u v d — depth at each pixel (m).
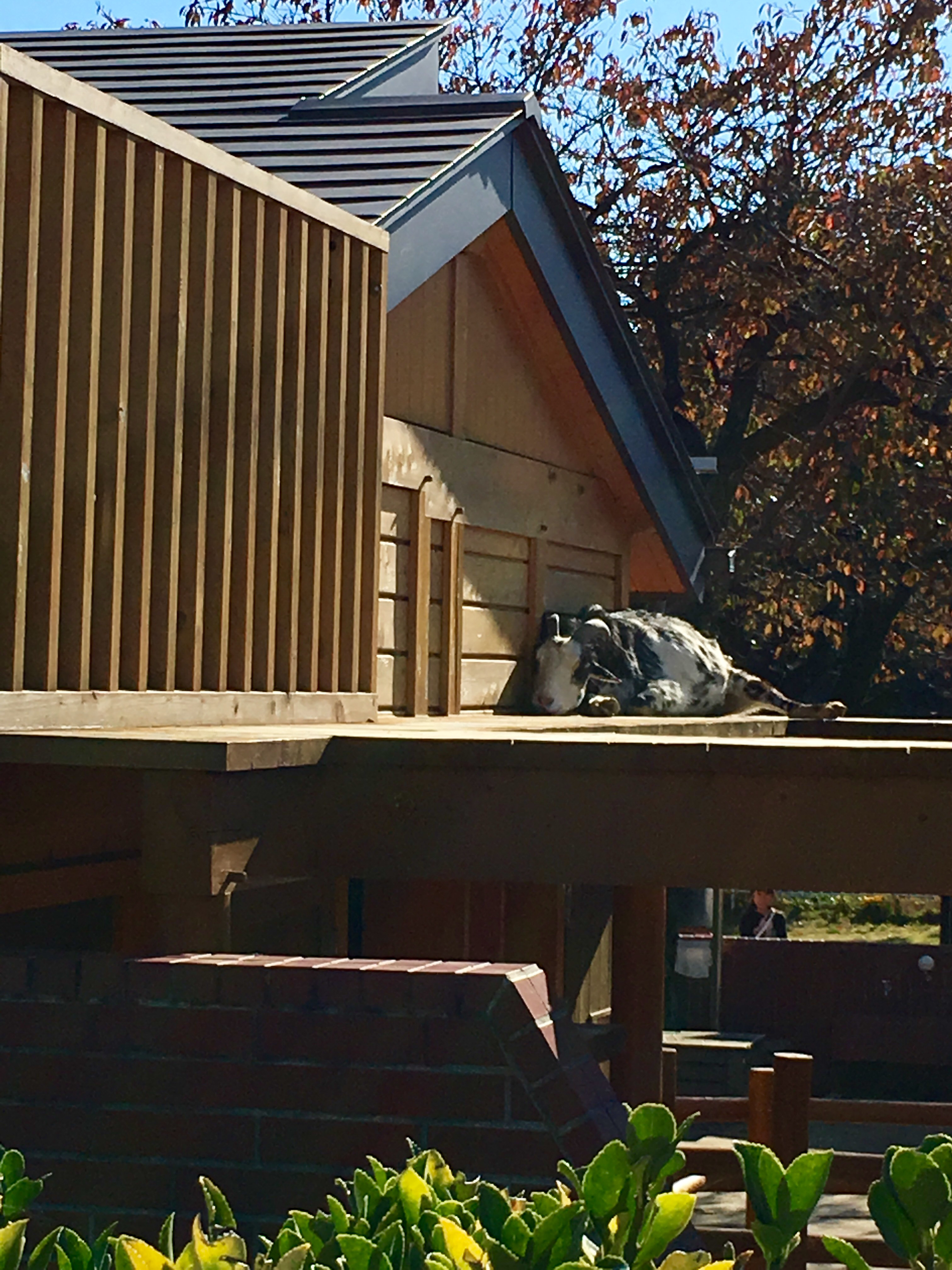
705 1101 5.60
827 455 22.70
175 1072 3.49
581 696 9.88
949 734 10.12
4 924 5.05
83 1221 3.45
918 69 25.19
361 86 9.98
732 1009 15.08
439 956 7.27
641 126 25.31
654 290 23.56
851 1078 15.05
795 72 25.27
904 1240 2.35
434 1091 3.39
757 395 24.16
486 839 4.75
